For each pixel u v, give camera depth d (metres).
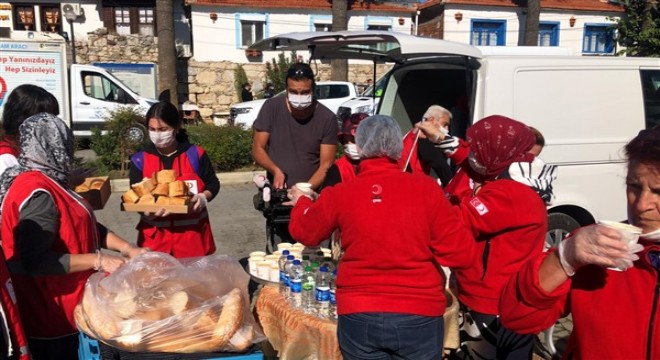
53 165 2.65
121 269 2.55
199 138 11.18
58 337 2.70
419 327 2.41
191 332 2.37
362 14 23.14
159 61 19.33
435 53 4.31
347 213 2.46
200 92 21.59
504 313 1.70
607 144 5.11
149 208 3.32
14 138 3.22
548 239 5.16
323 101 17.33
